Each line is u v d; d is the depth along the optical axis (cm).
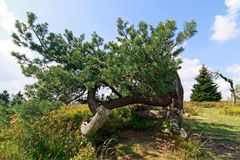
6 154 864
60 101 980
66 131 1084
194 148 1038
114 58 1042
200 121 1811
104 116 998
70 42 1246
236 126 1714
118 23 1166
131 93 1170
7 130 1068
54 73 987
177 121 1230
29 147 945
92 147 967
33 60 1173
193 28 1048
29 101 945
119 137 1135
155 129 1248
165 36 1023
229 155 1062
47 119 1102
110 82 1035
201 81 5184
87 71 1042
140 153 1007
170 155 1004
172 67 1044
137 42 1030
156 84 1110
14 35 1159
